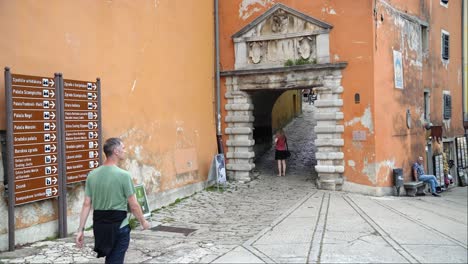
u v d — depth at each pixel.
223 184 15.91
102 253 5.41
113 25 10.98
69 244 8.30
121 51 11.25
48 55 8.99
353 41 15.09
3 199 7.88
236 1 16.77
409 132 17.75
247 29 16.45
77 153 9.33
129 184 5.50
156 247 8.16
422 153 19.34
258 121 21.03
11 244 7.76
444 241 8.04
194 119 14.91
